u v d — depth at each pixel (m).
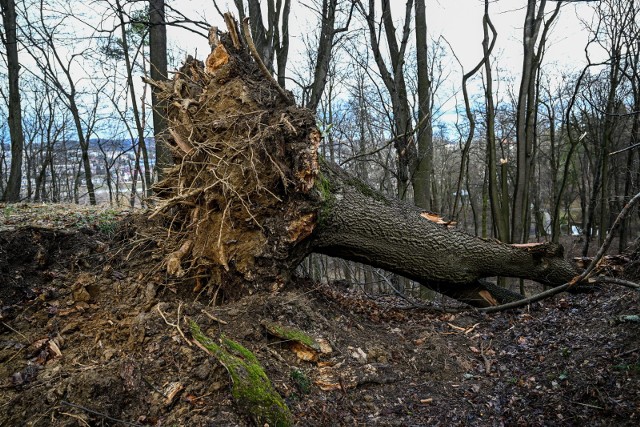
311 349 3.44
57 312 3.73
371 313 4.98
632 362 3.40
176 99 4.65
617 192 13.95
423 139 8.98
